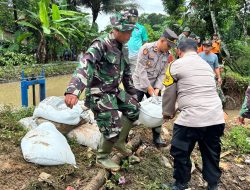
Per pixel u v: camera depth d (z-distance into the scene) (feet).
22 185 10.31
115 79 10.73
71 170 11.18
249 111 12.59
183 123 10.91
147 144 14.76
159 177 12.63
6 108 15.69
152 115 13.48
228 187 13.51
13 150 11.93
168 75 11.27
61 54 56.29
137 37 20.13
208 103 10.88
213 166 11.52
